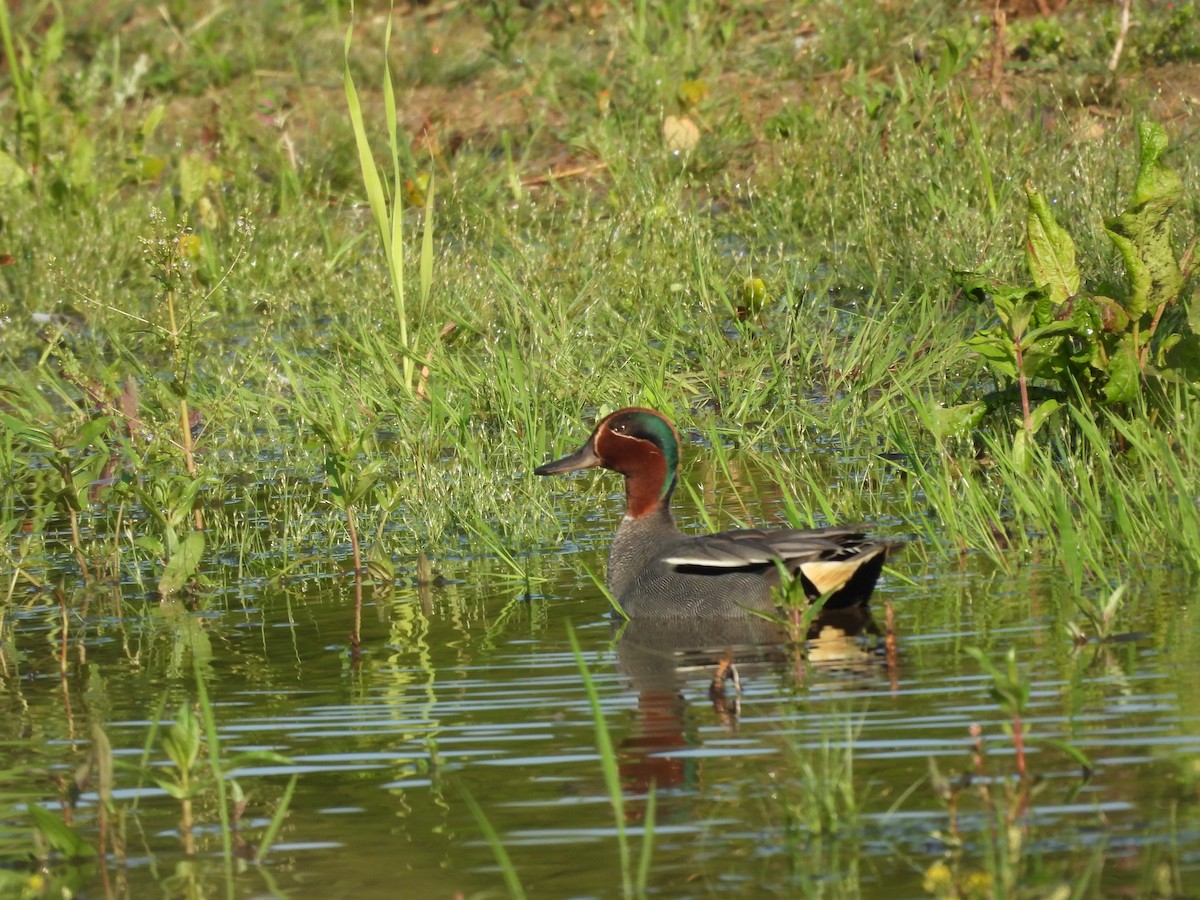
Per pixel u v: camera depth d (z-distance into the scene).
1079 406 13.12
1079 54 23.31
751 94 24.25
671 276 18.20
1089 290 15.70
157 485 12.57
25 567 12.48
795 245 19.98
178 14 29.80
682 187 21.16
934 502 11.94
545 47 26.66
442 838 7.10
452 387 16.22
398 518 13.54
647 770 7.71
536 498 13.33
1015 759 7.49
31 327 19.97
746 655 9.59
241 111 25.42
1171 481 11.74
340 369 16.58
